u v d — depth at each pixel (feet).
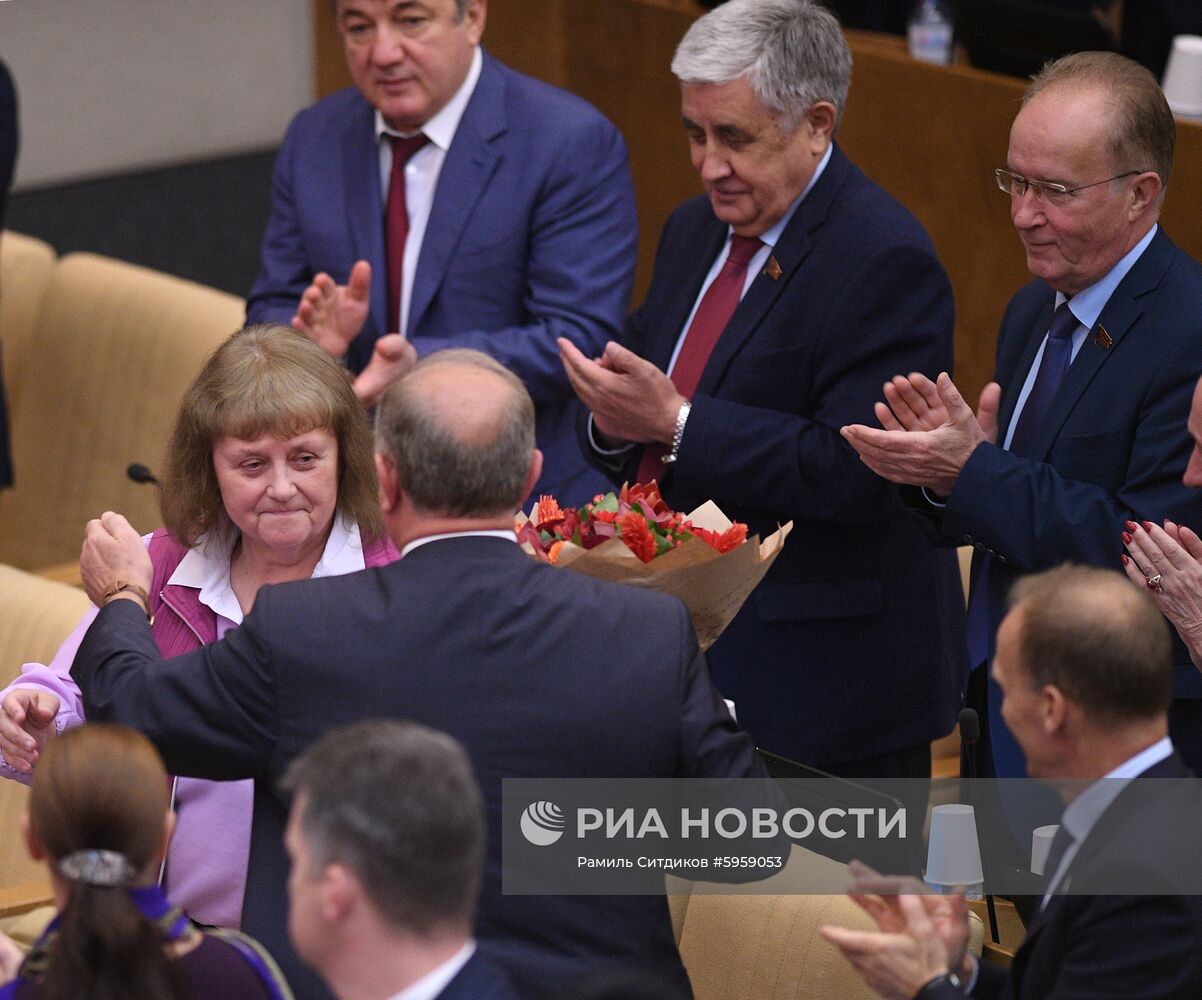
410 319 45.70
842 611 38.24
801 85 36.06
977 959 27.35
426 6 43.42
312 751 21.38
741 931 31.71
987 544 33.22
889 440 33.37
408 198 46.01
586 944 25.71
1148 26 54.49
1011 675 24.17
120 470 60.29
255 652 26.02
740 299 38.91
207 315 58.49
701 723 25.91
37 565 62.54
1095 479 33.50
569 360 37.60
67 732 22.98
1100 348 33.45
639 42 62.44
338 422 30.96
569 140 45.19
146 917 22.20
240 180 96.48
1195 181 44.47
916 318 36.86
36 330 62.85
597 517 31.35
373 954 20.56
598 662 25.73
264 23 97.14
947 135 52.21
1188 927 22.71
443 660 25.61
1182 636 30.83
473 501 26.21
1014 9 49.98
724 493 37.70
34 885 36.70
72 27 91.20
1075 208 32.60
